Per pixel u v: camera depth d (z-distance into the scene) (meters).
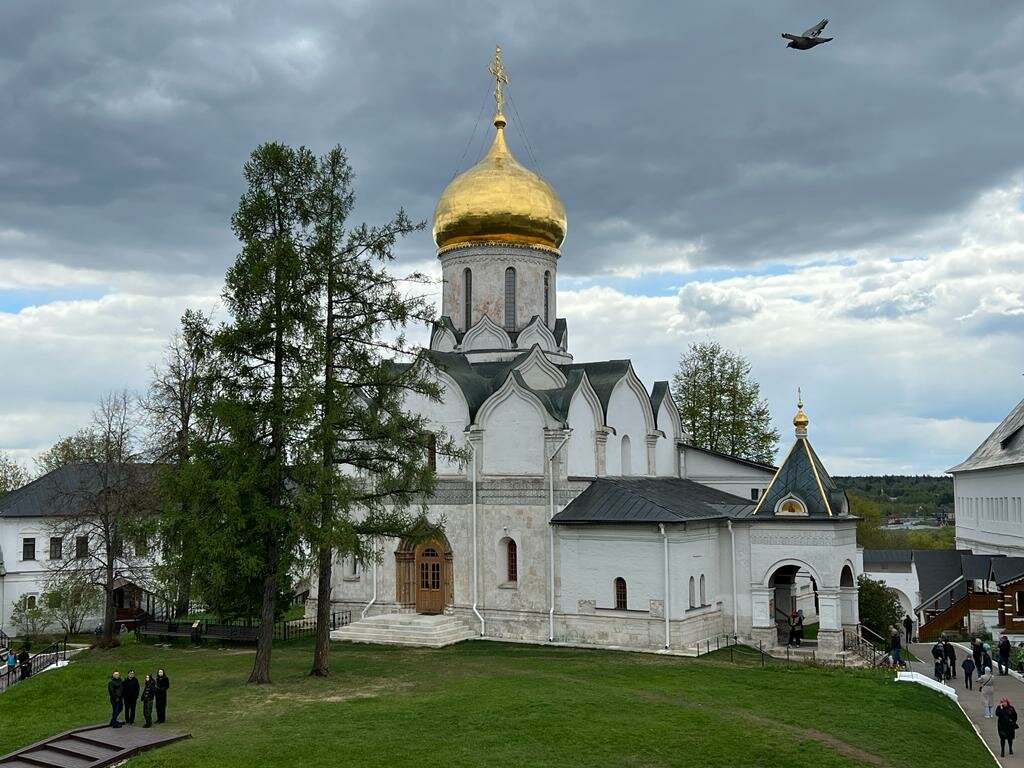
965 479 79.50
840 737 28.41
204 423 33.34
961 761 27.67
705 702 32.25
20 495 69.19
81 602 60.66
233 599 44.00
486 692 32.81
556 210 56.75
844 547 46.25
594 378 54.84
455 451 38.34
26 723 31.61
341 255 35.69
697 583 46.47
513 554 49.62
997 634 55.06
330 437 33.78
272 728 28.31
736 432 78.44
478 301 56.03
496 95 58.78
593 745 26.73
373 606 52.62
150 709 29.08
